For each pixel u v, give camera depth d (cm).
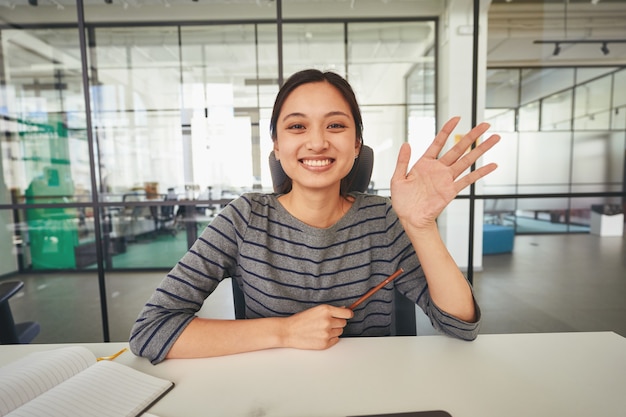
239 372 63
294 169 83
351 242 91
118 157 521
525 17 529
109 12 473
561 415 50
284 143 82
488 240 547
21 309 357
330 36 502
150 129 517
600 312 320
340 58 510
